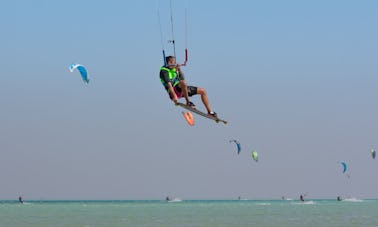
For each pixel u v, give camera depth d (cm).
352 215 8231
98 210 11712
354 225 5694
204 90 2122
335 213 9106
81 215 8669
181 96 2123
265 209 12000
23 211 10925
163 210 11531
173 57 2120
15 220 6944
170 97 2100
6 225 5850
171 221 6600
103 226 5669
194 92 2116
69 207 15050
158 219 7150
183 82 2091
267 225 5756
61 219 7219
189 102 2106
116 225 5822
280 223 6091
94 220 6931
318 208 12575
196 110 2117
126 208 13612
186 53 2098
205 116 2130
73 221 6700
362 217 7531
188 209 12306
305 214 8706
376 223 6072
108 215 8600
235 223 6125
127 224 6006
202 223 6153
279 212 9744
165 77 2086
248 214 8825
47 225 5847
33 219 7212
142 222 6412
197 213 9425
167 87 2091
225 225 5766
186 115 2103
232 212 9869
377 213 9062
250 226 5616
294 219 6988
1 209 12519
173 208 13425
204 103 2125
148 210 11612
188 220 6838
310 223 6097
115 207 14962
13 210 11694
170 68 2098
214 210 11338
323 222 6294
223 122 2136
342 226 5538
